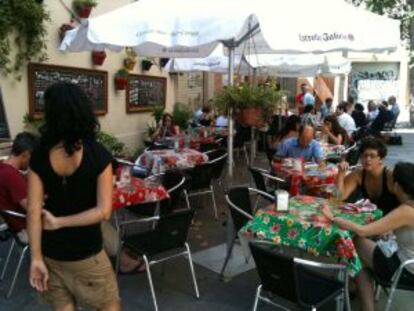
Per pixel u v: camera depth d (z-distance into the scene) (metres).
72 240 2.20
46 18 7.20
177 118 10.60
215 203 6.75
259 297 3.15
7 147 6.75
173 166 6.25
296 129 6.71
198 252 4.86
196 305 3.76
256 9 4.47
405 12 16.42
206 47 6.43
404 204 3.18
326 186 4.87
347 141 8.66
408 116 23.16
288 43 4.33
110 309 2.41
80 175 2.15
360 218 3.45
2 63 6.65
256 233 3.42
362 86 24.69
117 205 4.12
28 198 2.17
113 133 9.70
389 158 12.27
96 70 8.90
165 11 4.69
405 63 23.80
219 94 5.62
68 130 2.05
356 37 4.78
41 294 2.36
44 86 7.59
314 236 3.22
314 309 2.76
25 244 3.77
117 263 3.49
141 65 10.66
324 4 5.06
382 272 3.29
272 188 5.90
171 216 3.44
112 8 9.33
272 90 5.56
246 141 10.41
